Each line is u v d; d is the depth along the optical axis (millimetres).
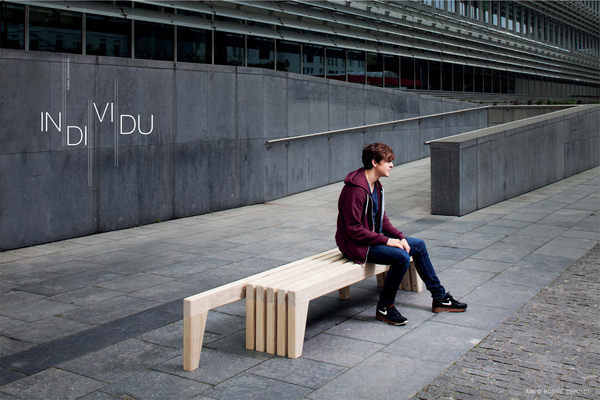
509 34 35062
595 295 6195
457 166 11070
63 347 5117
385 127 18781
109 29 15234
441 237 9273
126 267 7934
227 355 4871
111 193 10609
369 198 5500
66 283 7184
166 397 4109
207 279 7258
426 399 3986
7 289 6949
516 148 13211
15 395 4180
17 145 9180
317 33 21547
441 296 5797
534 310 5781
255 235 10008
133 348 5074
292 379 4359
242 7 17844
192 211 12172
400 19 24234
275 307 4859
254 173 13562
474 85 33031
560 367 4469
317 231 10289
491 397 3998
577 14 45594
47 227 9633
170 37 16766
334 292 6641
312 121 15625
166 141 11547
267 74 13812
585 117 17078
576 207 11711
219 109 12625
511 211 11539
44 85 9492
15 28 13297
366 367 4547
